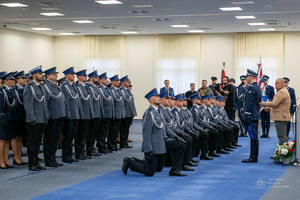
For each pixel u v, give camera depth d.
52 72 9.23
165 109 8.51
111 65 24.17
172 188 7.23
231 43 22.94
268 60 22.28
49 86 9.16
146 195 6.70
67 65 24.89
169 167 9.30
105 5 15.40
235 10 16.30
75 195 6.69
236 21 18.97
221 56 23.06
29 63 23.11
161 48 23.64
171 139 8.30
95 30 22.28
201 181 7.84
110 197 6.55
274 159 10.18
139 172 8.33
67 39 24.86
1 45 21.20
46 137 9.30
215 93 16.44
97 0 14.48
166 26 20.69
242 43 22.59
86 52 24.44
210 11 16.53
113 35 24.14
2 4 15.21
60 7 15.79
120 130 12.53
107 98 11.37
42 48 24.12
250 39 22.50
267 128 15.94
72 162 9.91
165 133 8.27
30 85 8.74
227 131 11.98
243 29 21.47
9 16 17.84
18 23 19.84
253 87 10.07
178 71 23.45
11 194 6.78
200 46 23.22
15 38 22.08
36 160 8.96
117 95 11.81
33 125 8.68
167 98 8.48
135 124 21.84
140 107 24.11
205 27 20.89
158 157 8.41
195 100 10.59
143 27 21.08
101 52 24.27
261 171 8.96
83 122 10.27
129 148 12.52
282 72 22.12
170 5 15.32
